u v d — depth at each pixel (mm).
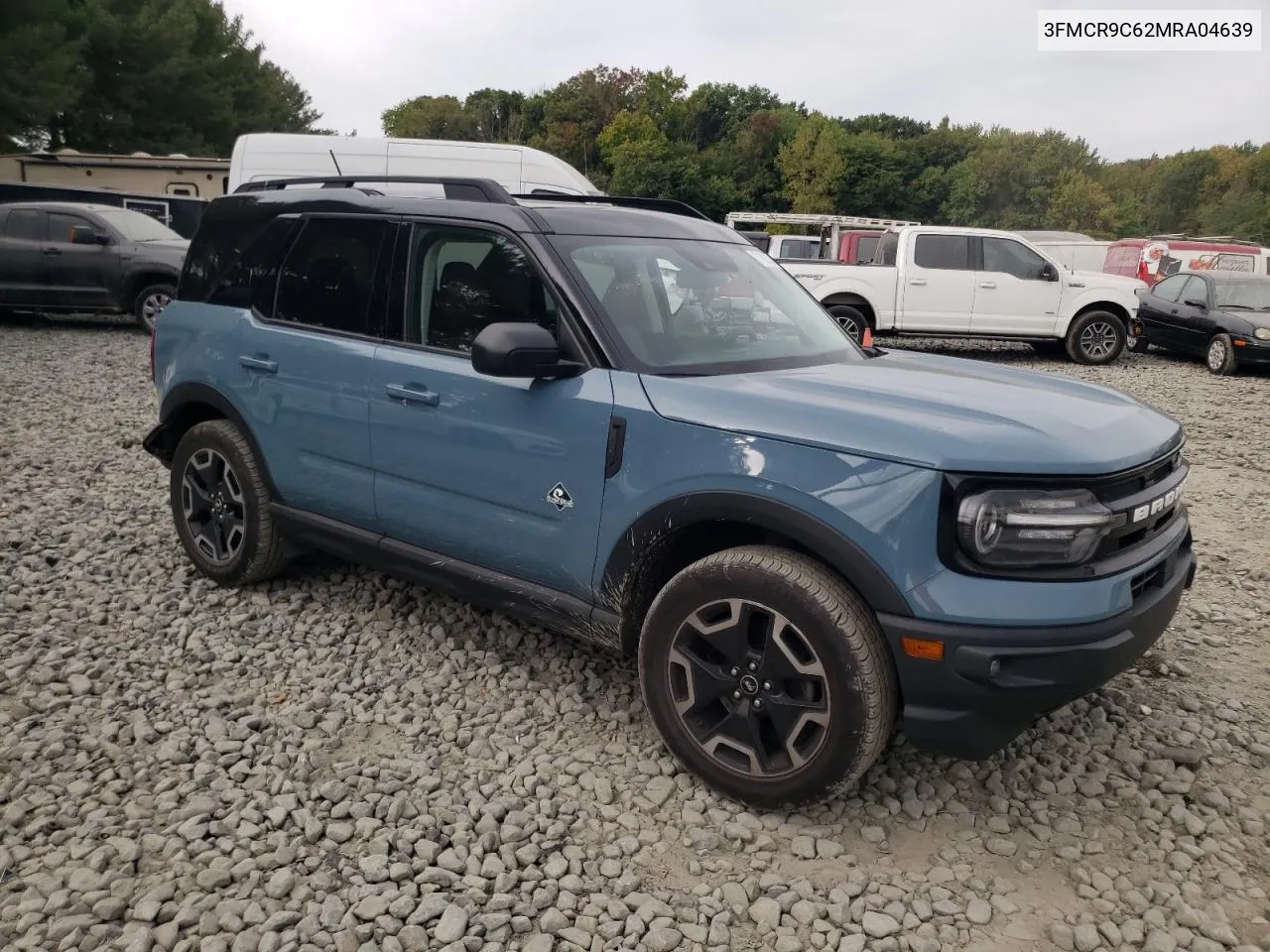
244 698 3602
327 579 4777
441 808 2982
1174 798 3139
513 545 3436
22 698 3545
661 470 2990
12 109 24750
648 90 113688
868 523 2648
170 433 4812
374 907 2539
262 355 4184
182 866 2680
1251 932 2553
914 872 2779
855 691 2695
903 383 3219
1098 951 2484
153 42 31859
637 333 3322
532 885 2658
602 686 3795
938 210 94750
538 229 3494
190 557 4699
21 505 5781
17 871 2654
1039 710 2699
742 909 2598
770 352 3553
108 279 14039
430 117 126688
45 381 10117
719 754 3041
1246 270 22188
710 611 2998
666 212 4309
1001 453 2619
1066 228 87438
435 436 3559
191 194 20844
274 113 40188
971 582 2596
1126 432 2951
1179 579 3064
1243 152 113125
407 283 3756
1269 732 3584
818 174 90875
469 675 3846
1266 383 13172
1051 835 2953
